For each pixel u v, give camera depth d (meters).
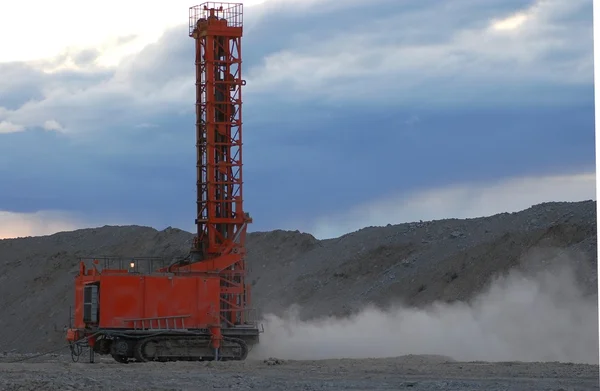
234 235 73.88
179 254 149.25
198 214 74.81
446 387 45.19
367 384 47.16
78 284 66.62
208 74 74.00
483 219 128.62
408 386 46.09
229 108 74.44
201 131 75.44
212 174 73.62
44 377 50.84
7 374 53.62
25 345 134.25
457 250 120.44
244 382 48.59
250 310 71.94
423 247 128.62
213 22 74.12
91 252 161.50
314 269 136.38
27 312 146.75
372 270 128.75
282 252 146.38
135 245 159.50
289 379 50.50
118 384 47.00
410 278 117.75
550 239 106.94
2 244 176.88
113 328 65.00
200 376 52.22
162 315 65.56
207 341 66.31
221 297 70.19
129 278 65.50
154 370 57.31
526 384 46.00
